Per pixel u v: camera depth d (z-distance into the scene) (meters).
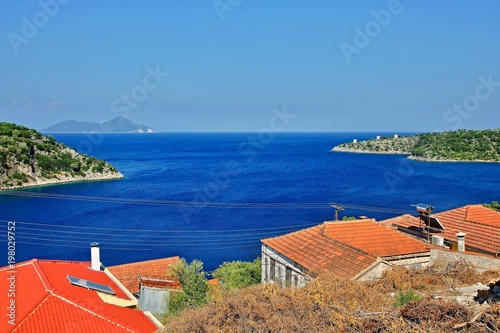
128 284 31.36
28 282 21.11
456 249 29.84
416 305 14.26
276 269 28.80
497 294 16.34
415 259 25.55
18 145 134.62
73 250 60.66
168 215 84.00
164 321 21.77
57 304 18.69
